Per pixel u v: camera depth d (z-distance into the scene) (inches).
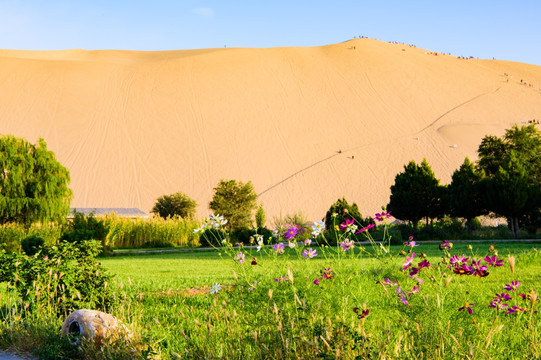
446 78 5300.2
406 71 5255.9
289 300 194.2
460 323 177.3
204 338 201.8
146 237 1357.0
